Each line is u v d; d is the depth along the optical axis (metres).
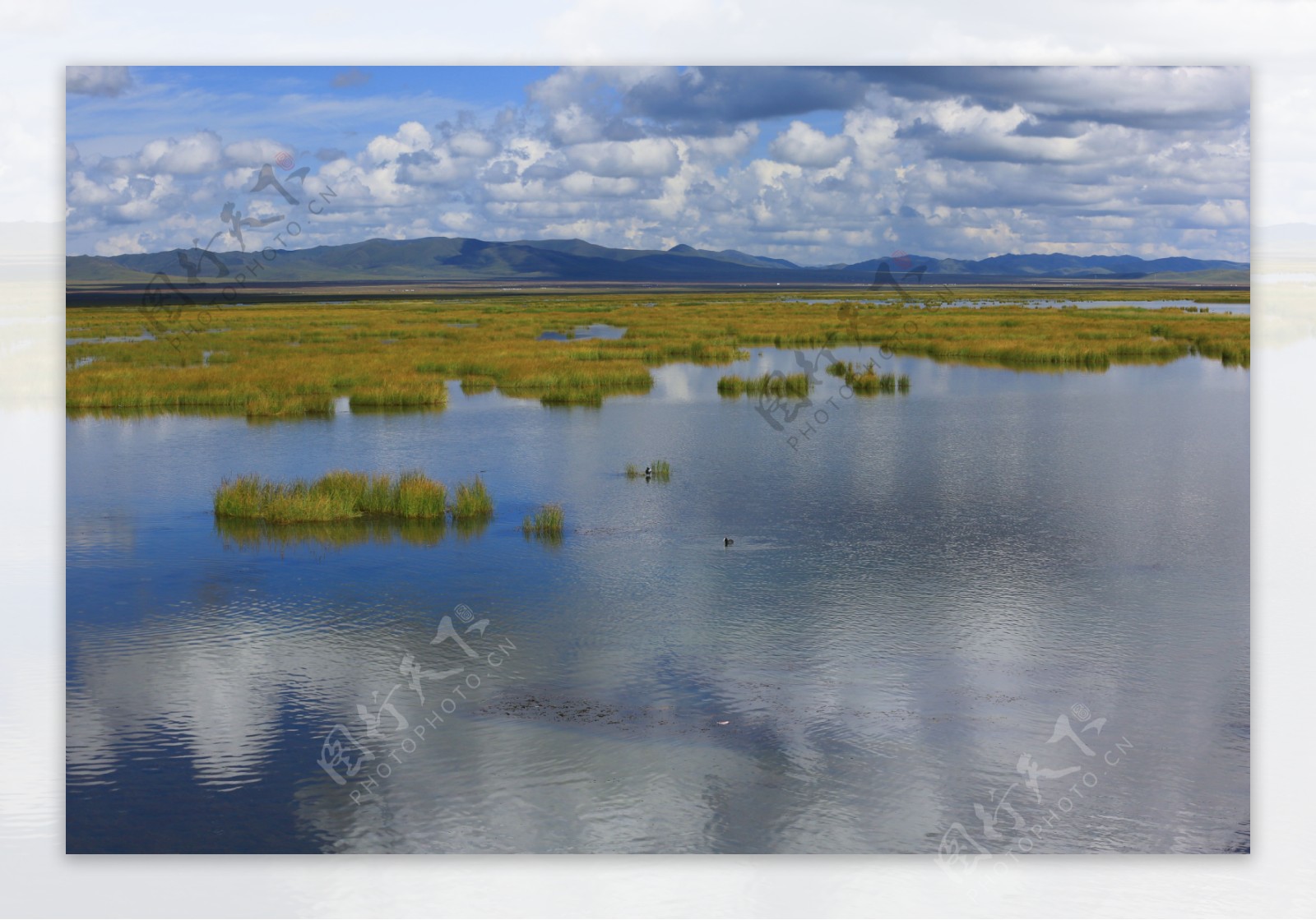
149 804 9.62
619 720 11.02
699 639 13.35
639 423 30.11
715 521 19.33
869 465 24.33
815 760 10.31
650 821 9.11
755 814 9.56
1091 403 33.00
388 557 17.12
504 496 21.39
